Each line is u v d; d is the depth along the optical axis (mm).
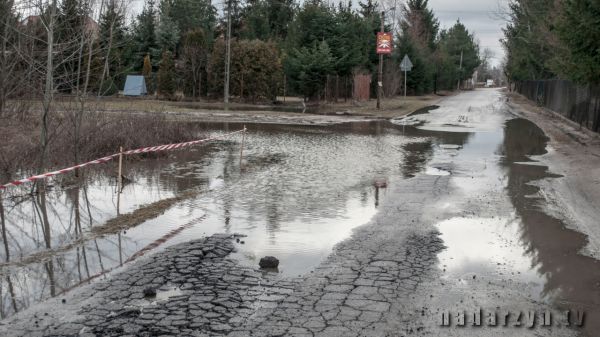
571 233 7828
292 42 38812
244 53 38906
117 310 5059
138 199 9805
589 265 6488
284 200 9812
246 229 7914
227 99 37438
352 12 43969
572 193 10516
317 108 34875
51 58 10422
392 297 5441
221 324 4789
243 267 6273
